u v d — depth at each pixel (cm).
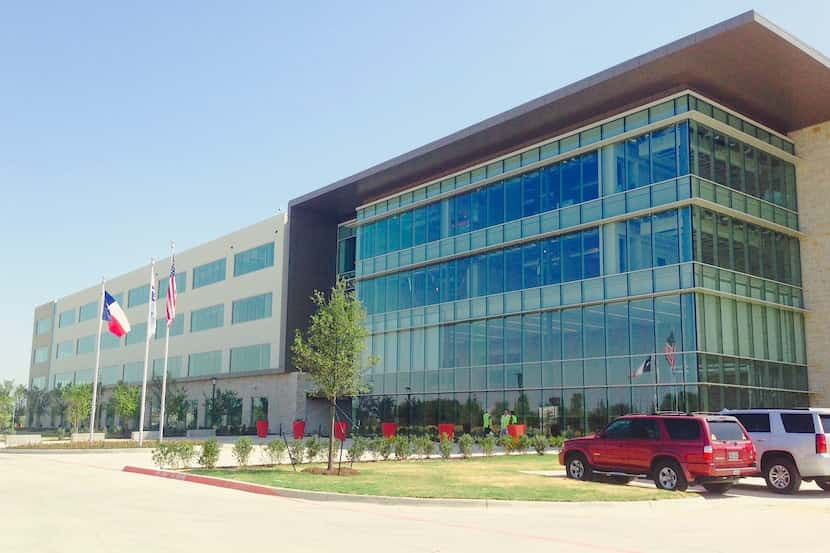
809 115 3634
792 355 3556
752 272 3434
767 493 1969
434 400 4350
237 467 2512
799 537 1228
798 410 1981
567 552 1059
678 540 1183
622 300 3422
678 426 1909
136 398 5938
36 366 10725
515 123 3778
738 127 3522
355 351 2478
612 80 3300
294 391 5453
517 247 3981
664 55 3078
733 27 2862
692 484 1927
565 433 3372
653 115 3425
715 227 3303
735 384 3225
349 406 5609
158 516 1388
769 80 3272
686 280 3164
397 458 2927
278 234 5859
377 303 4912
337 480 2025
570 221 3706
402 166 4441
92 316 9244
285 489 1791
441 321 4381
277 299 5775
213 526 1265
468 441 3050
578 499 1631
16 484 2066
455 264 4359
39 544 1065
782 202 3678
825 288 3597
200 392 6719
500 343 3994
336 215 5841
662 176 3334
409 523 1342
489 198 4188
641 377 3291
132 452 3653
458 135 4000
